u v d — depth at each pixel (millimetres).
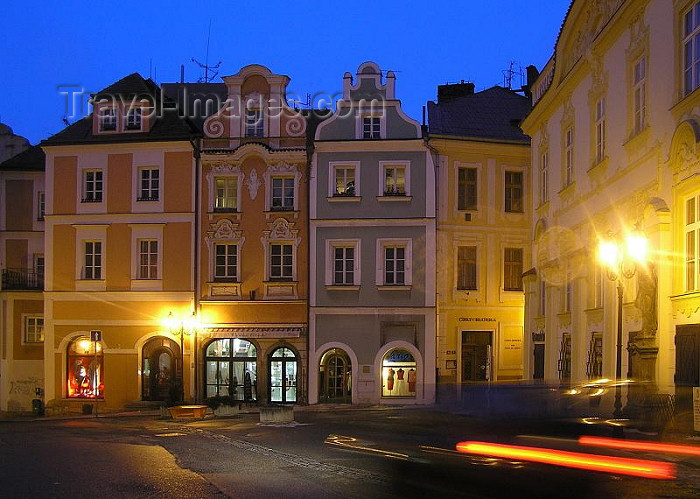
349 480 12562
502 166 40406
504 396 14734
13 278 43781
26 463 16250
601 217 24016
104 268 40719
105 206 40906
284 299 39438
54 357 40750
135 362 40219
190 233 40250
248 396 39500
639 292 19500
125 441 21484
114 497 11859
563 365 28000
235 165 40250
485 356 39719
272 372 39500
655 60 19766
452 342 39375
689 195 17938
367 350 38906
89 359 40781
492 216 40156
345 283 39375
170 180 40562
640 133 20531
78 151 41281
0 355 43375
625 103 22031
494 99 42719
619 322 19328
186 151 40594
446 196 39750
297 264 39594
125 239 40656
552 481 10844
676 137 18219
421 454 13227
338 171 39906
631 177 21438
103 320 40531
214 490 12234
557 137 29844
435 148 39562
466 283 39812
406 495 11047
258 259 39812
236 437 21797
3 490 12648
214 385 39844
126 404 40031
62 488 12789
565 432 11836
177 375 39781
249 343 39844
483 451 12016
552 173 30391
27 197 44906
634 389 14383
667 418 13336
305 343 39062
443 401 19625
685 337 17547
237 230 40000
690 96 17453
